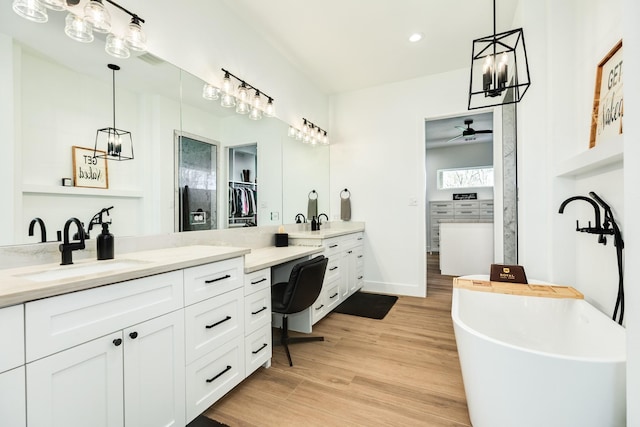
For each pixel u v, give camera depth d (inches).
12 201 48.6
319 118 154.5
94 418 40.6
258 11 95.1
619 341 48.5
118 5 60.6
